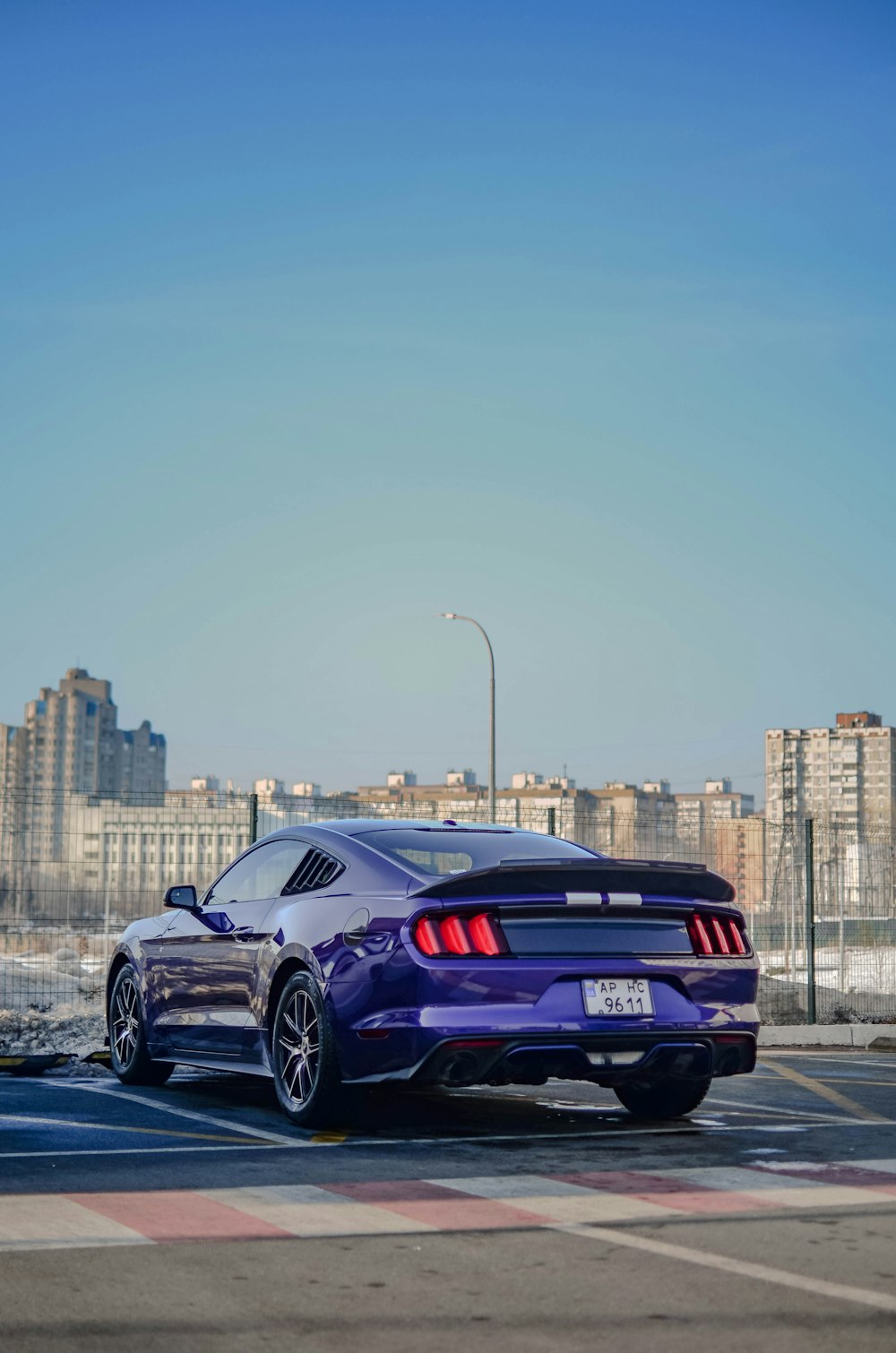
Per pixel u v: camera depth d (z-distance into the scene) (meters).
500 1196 5.53
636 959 7.35
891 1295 4.14
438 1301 4.09
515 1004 7.08
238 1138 7.04
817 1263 4.50
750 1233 4.91
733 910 7.71
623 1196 5.54
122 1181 5.80
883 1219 5.12
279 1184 5.77
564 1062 7.12
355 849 7.94
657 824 17.03
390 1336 3.78
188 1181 5.81
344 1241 4.79
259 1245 4.73
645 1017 7.30
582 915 7.35
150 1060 9.52
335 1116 7.43
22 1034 11.56
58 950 14.45
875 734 183.62
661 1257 4.59
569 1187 5.71
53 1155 6.44
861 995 16.58
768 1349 3.65
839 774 184.50
